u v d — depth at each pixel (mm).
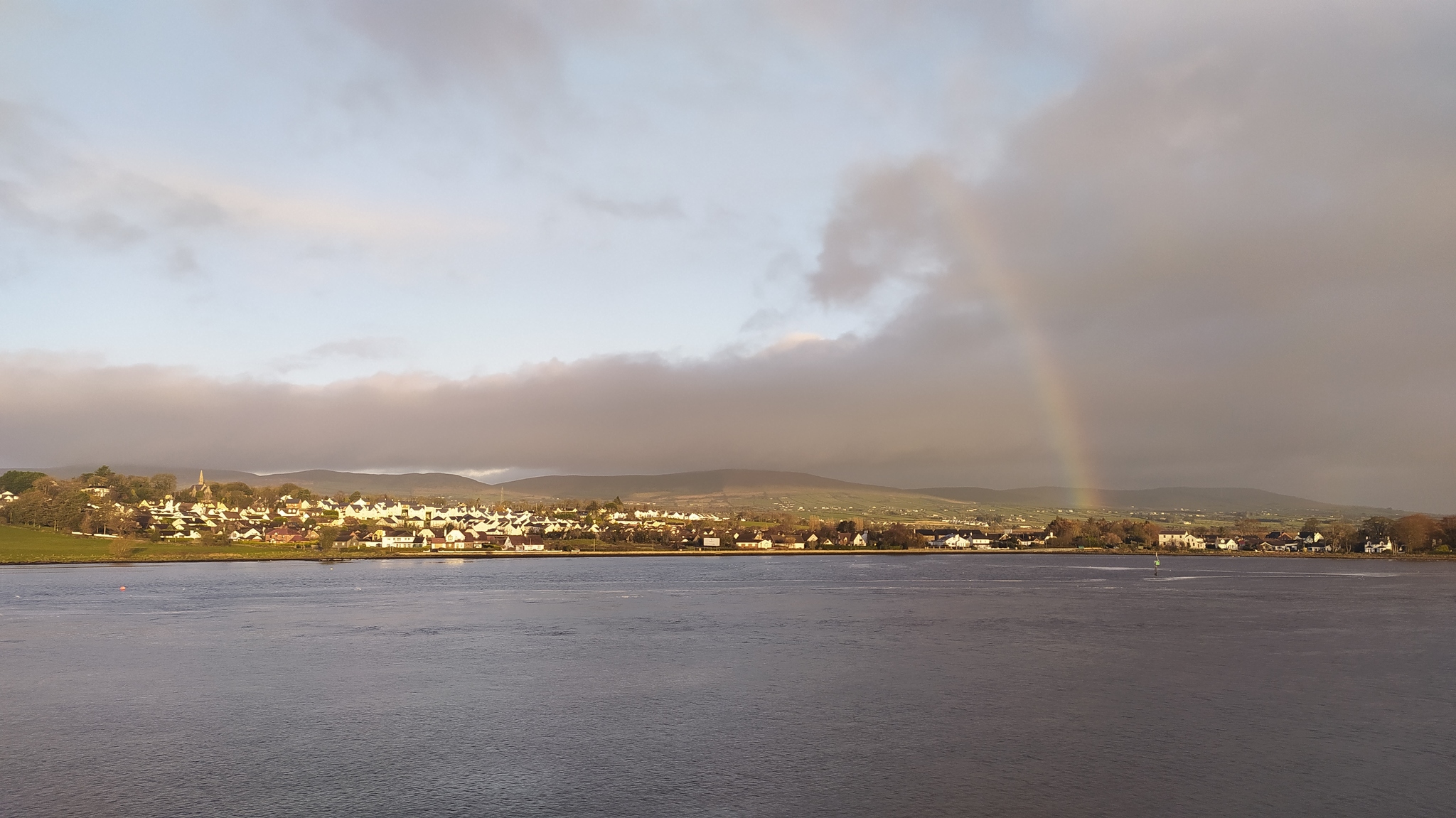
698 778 53344
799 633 118875
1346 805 48969
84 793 50812
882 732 63875
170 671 89438
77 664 93938
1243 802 49312
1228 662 93375
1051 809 48219
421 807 48438
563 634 117875
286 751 59188
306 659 96875
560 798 49875
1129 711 70625
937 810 47938
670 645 107125
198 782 52656
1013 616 140250
